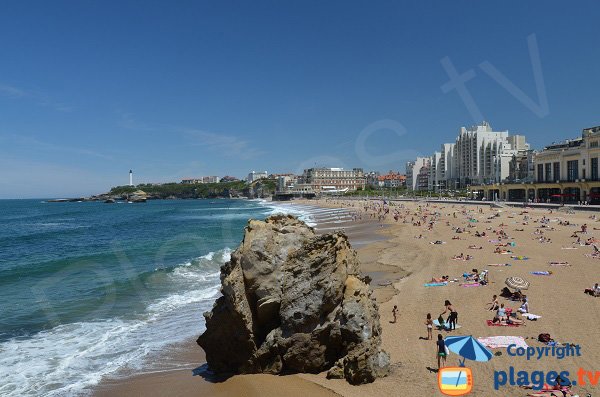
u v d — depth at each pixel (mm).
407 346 17281
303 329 15242
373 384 14023
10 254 53219
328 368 15219
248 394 14008
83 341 20062
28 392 15219
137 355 18406
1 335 20875
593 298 22547
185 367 17078
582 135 103188
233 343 15984
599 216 65750
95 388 15430
